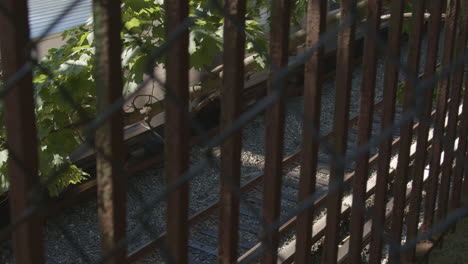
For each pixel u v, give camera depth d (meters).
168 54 1.57
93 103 3.98
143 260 6.31
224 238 2.00
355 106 11.73
